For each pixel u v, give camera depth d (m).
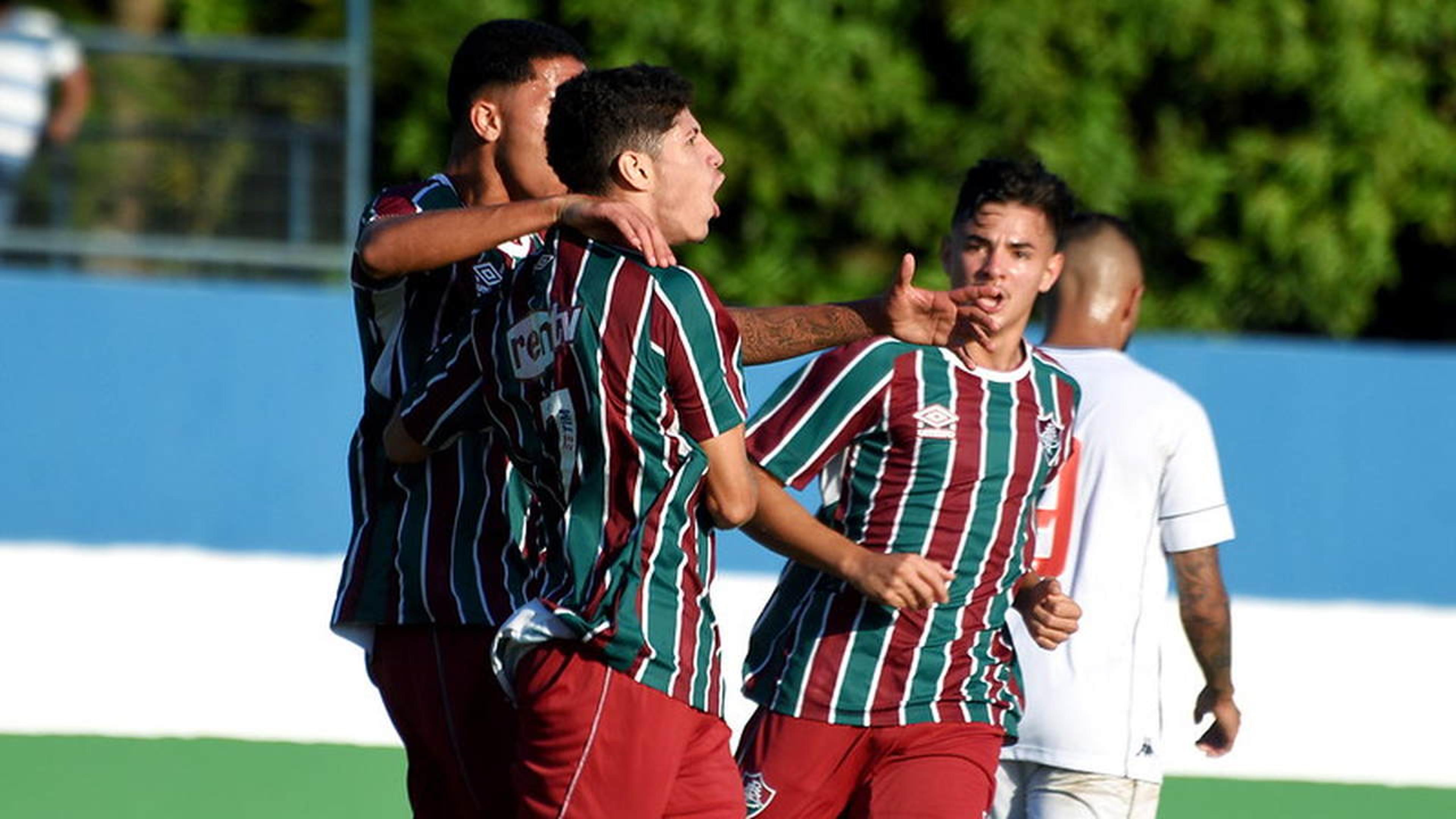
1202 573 17.20
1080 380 17.38
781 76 45.12
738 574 28.91
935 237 46.56
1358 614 28.97
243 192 33.41
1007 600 15.95
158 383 29.28
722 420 13.05
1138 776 16.81
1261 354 29.31
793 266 46.47
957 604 15.73
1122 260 18.12
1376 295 49.47
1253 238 47.03
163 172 33.31
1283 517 29.28
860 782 15.89
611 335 12.85
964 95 46.69
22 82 32.81
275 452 29.44
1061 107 46.09
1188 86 47.12
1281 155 46.88
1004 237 16.06
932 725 15.68
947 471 15.68
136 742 26.75
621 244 12.91
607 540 13.00
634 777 13.02
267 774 25.41
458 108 14.77
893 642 15.63
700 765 13.37
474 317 13.62
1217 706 17.73
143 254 33.22
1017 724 16.20
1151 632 17.05
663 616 13.04
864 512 15.84
